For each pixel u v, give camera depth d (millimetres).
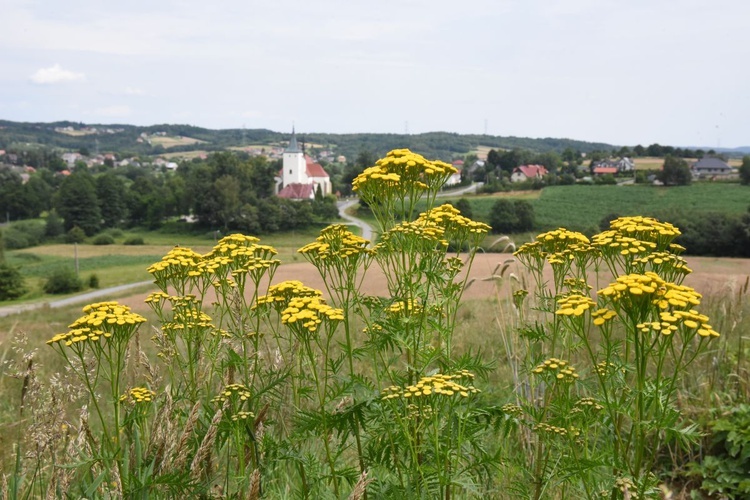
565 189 147625
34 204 160250
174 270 4355
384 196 4176
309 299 3672
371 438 3762
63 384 3871
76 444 3623
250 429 3559
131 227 149250
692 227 64875
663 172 147625
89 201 141250
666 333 2727
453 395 3389
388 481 3707
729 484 5473
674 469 5812
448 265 4461
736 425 5801
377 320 3826
